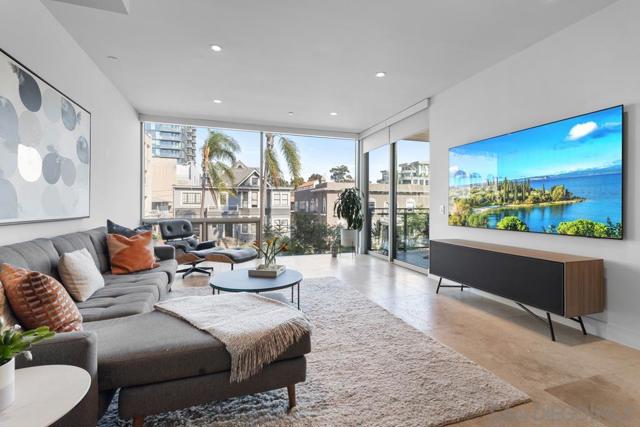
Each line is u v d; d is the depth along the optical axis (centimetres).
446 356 221
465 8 247
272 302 199
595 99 253
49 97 245
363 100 458
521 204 311
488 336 256
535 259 261
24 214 214
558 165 277
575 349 234
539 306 258
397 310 318
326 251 663
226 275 300
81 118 301
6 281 142
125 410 137
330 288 394
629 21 232
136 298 220
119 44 301
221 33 284
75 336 123
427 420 156
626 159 235
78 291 213
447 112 414
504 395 176
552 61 285
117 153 416
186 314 179
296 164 637
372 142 623
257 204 614
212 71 362
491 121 349
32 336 110
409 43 299
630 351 230
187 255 428
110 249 298
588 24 258
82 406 120
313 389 181
